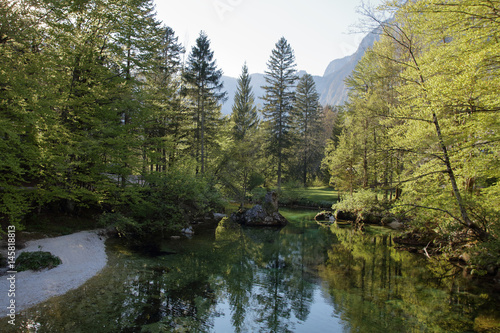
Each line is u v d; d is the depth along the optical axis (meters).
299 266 12.34
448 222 12.34
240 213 24.56
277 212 23.52
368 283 10.24
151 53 17.03
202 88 29.34
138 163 15.45
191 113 28.73
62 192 12.12
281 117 42.28
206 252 13.87
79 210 15.21
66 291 8.22
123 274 10.02
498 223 10.48
